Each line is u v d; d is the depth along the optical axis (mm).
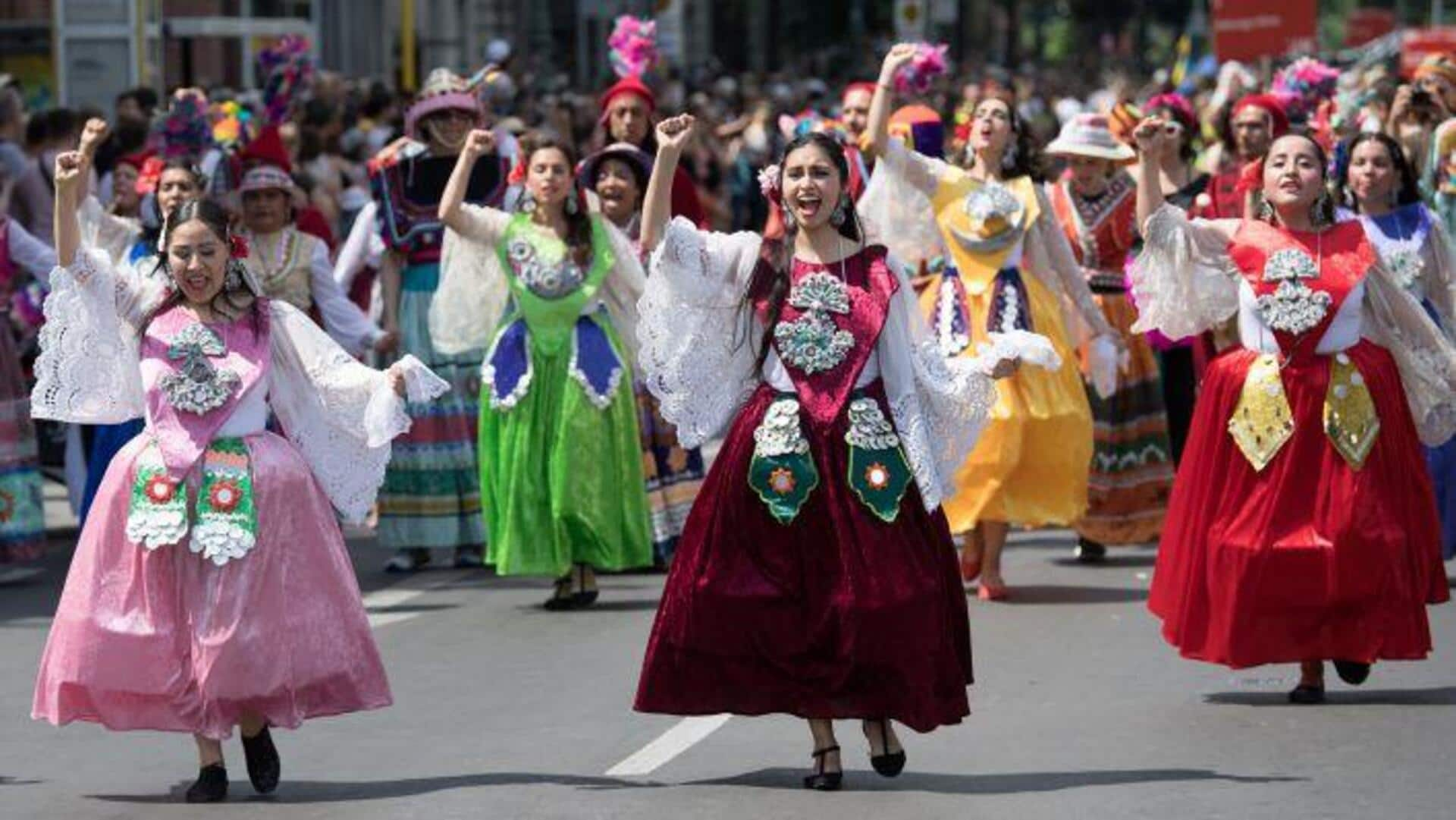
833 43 143125
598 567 25438
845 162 17172
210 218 17297
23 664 22562
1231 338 28641
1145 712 19812
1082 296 25438
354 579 17312
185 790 17438
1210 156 32406
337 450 17656
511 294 24875
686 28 131875
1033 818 16375
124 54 46781
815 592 16891
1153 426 28312
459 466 27812
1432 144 27938
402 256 27859
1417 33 52312
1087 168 28500
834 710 16891
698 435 17297
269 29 55000
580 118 56844
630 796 17094
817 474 16891
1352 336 19891
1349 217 20297
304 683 16875
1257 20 49844
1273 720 19453
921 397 17344
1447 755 18188
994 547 25266
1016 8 172000
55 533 31500
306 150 40156
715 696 17016
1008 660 22047
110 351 17297
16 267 27969
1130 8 186125
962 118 28031
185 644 16766
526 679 21500
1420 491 20094
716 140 57844
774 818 16406
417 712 20188
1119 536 28172
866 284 17188
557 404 24719
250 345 17328
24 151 35656
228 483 16844
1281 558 19641
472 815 16578
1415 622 19812
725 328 17281
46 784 17719
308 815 16625
